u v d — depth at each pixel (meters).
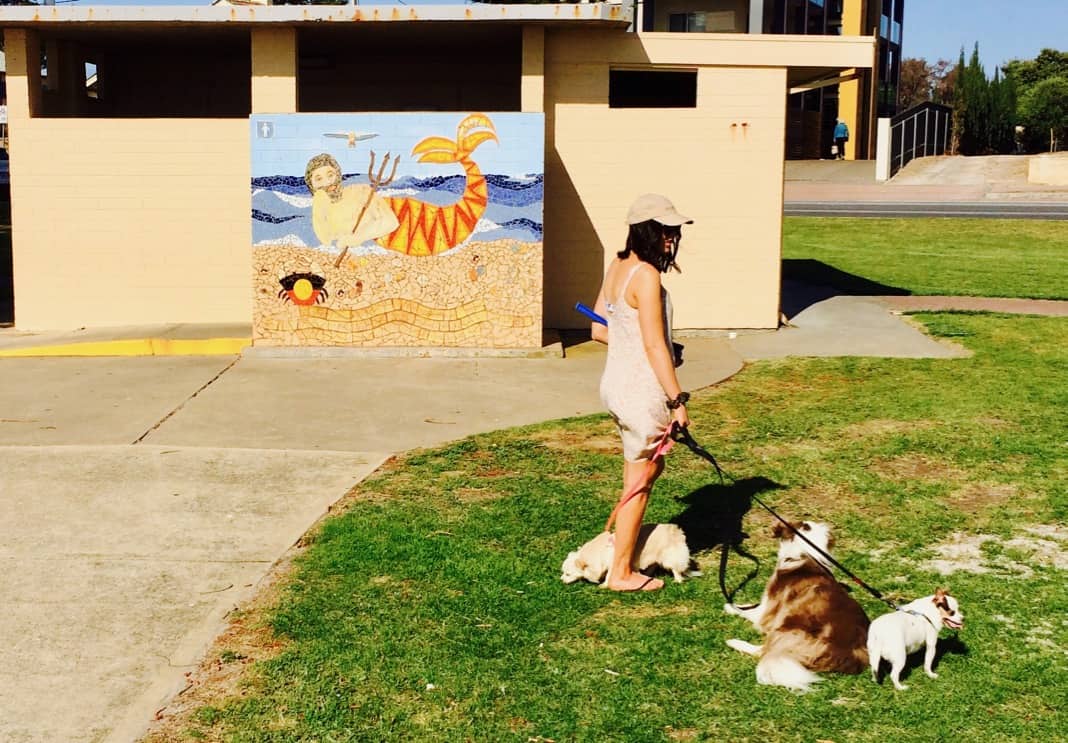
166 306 13.13
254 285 11.85
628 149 12.95
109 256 13.05
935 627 4.69
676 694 4.58
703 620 5.27
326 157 11.71
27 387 10.34
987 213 28.06
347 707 4.47
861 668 4.72
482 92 15.12
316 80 15.09
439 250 11.81
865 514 6.78
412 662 4.85
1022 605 5.44
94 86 15.62
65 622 5.31
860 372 10.80
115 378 10.72
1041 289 16.44
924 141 44.47
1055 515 6.73
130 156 12.89
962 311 14.18
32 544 6.33
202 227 13.00
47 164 12.89
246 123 12.87
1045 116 52.31
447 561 5.99
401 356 11.79
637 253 5.38
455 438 8.62
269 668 4.79
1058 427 8.66
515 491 7.21
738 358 11.68
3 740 4.25
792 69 13.10
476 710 4.45
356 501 7.04
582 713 4.43
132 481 7.48
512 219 11.79
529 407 9.62
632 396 5.39
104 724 4.38
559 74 12.82
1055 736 4.25
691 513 6.81
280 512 6.89
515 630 5.17
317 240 11.80
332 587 5.66
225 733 4.29
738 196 12.99
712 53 12.73
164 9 11.99
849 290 16.38
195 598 5.59
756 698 4.54
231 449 8.23
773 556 6.11
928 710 4.43
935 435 8.45
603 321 5.61
